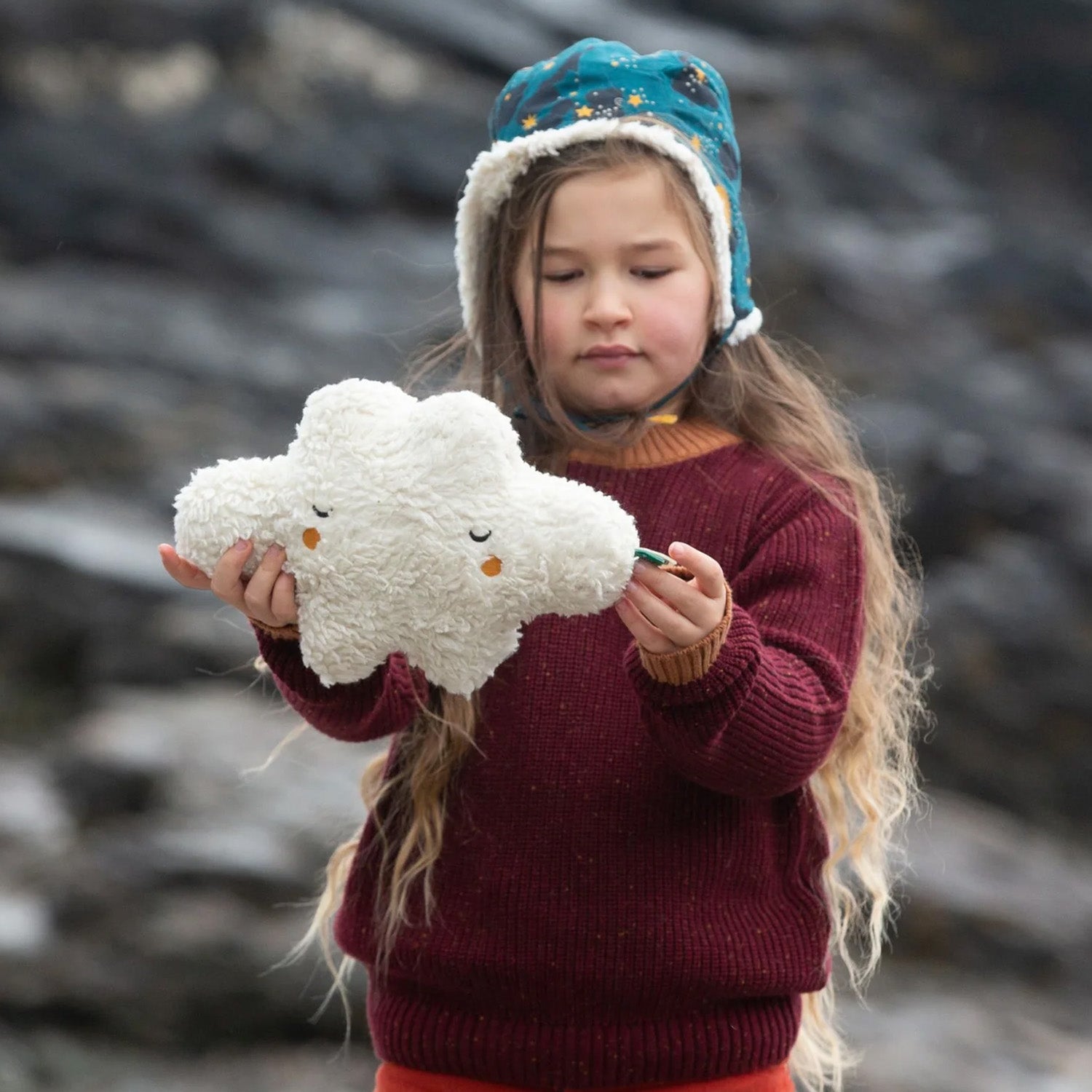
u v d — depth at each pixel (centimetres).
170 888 1605
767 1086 510
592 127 534
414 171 4094
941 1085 1523
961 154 4853
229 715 2005
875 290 3778
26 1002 1522
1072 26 4778
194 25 4053
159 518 2692
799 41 4938
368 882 539
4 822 1778
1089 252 4384
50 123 3812
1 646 2386
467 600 427
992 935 1880
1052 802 2598
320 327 3447
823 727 479
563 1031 496
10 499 2692
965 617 2697
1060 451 3262
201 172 3878
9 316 3142
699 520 528
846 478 564
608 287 517
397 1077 521
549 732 505
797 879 518
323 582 434
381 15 4350
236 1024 1545
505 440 429
